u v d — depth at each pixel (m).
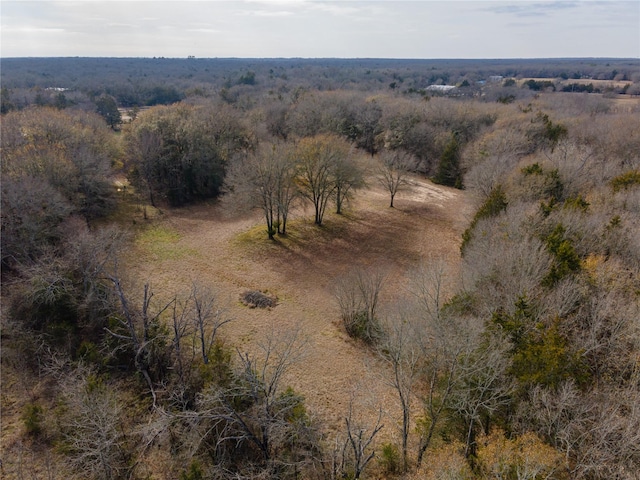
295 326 36.50
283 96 118.25
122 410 26.11
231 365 26.80
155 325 29.30
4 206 37.75
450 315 26.56
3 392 27.62
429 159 80.94
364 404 28.38
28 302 31.14
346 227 56.66
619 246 29.94
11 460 23.59
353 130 89.50
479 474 18.69
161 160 62.34
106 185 55.91
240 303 39.75
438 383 24.64
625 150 54.28
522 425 19.86
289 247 51.06
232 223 58.06
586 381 20.47
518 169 47.12
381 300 40.19
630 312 22.33
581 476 17.73
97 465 22.27
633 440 17.31
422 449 22.64
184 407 23.84
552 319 23.84
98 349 29.70
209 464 23.14
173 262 46.59
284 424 21.89
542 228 33.25
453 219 60.03
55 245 39.66
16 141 51.41
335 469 22.45
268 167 50.56
